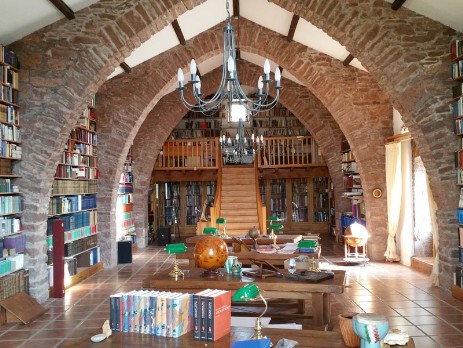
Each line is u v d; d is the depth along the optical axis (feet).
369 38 25.35
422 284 26.66
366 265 33.22
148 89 35.55
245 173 50.06
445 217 24.53
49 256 26.22
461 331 18.19
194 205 55.88
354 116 35.42
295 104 45.75
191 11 30.50
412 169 32.60
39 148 23.97
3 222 21.29
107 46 24.70
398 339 8.61
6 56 22.72
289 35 34.04
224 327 9.80
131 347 9.16
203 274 16.28
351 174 42.96
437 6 23.43
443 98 24.62
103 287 27.45
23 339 18.04
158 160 50.78
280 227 28.07
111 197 34.88
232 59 18.13
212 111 56.54
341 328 9.27
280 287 14.89
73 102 24.54
